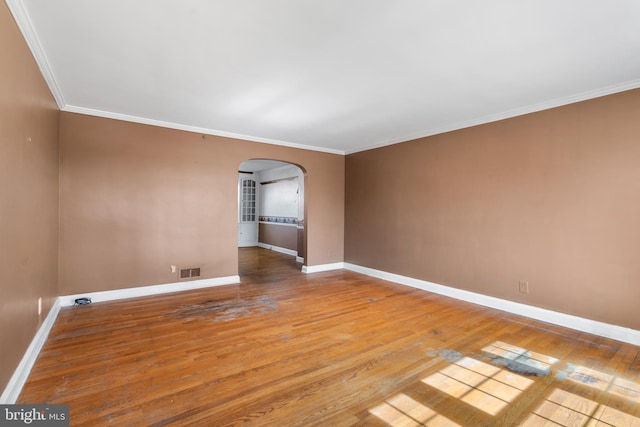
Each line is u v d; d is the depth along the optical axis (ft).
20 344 6.84
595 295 10.01
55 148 11.21
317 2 5.93
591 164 10.10
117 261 13.28
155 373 7.40
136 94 10.78
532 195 11.54
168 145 14.38
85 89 10.38
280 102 11.44
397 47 7.62
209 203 15.53
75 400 6.31
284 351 8.63
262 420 5.81
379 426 5.70
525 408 6.27
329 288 15.52
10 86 6.04
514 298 12.01
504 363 8.06
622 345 9.16
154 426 5.60
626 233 9.42
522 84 9.70
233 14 6.34
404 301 13.42
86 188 12.57
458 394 6.72
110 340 9.20
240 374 7.41
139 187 13.70
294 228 26.11
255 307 12.43
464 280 13.70
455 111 12.32
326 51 7.84
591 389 6.93
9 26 5.92
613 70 8.66
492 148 12.78
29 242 7.59
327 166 19.95
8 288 6.03
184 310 11.96
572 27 6.68
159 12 6.28
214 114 12.96
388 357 8.34
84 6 6.07
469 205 13.56
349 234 20.30
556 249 10.90
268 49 7.76
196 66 8.68
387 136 16.56
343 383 7.08
